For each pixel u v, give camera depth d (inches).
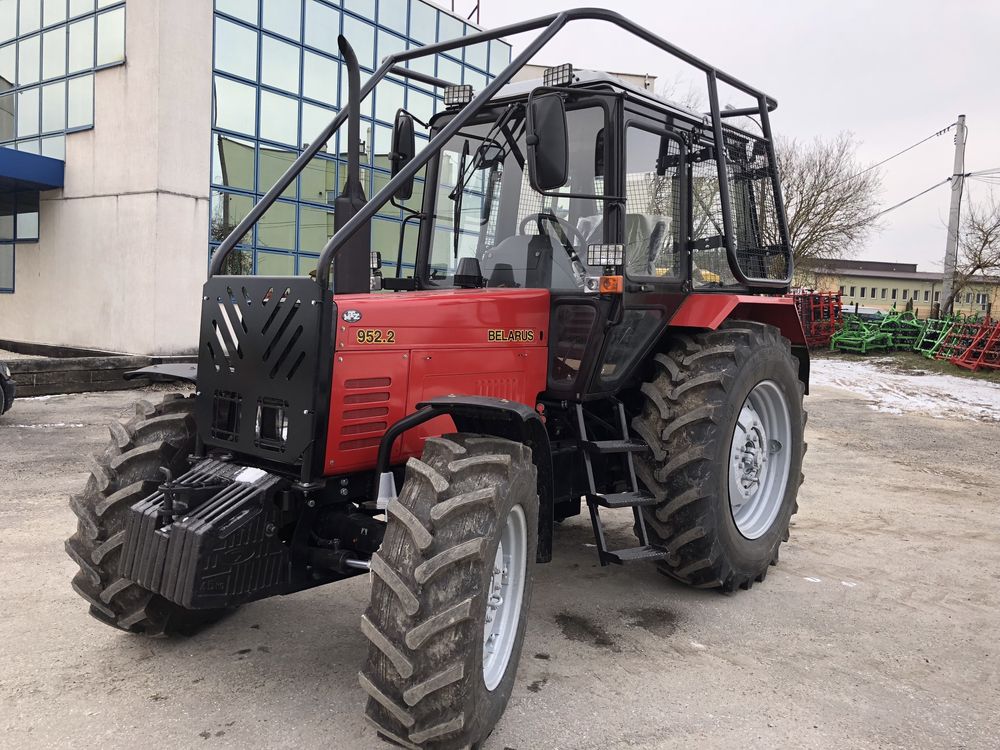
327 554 114.3
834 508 237.6
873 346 810.8
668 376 155.8
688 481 146.2
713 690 120.4
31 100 572.4
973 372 658.8
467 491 99.3
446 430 126.3
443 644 92.6
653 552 142.9
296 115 579.8
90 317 539.8
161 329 501.0
